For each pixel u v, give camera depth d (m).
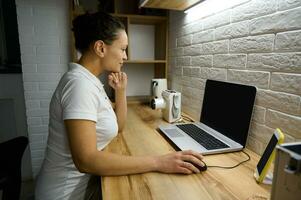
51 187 0.96
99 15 0.92
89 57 0.95
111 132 0.98
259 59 1.00
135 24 2.28
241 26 1.11
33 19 2.04
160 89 1.94
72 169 0.94
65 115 0.80
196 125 1.38
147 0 1.45
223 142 1.10
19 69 2.15
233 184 0.77
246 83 1.10
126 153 1.03
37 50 2.10
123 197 0.69
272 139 0.80
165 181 0.78
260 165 0.82
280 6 0.88
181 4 1.50
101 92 0.95
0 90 2.14
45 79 2.17
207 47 1.44
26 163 2.28
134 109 1.94
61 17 2.10
